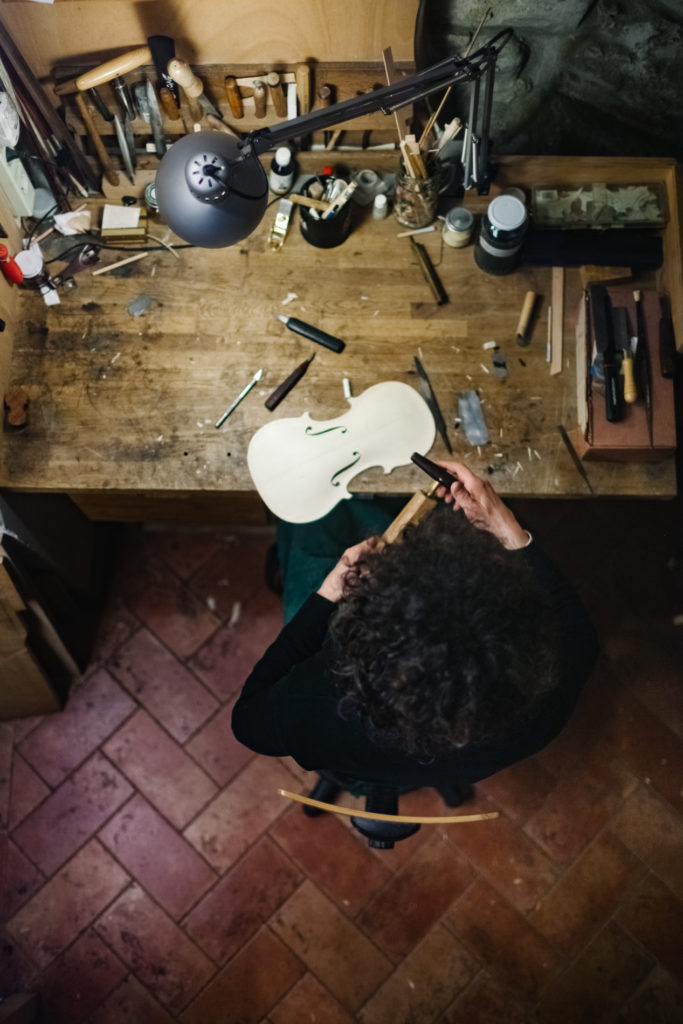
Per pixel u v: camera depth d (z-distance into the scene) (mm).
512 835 2512
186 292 2023
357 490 1921
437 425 1954
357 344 1999
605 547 2670
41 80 1828
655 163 2035
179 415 1950
